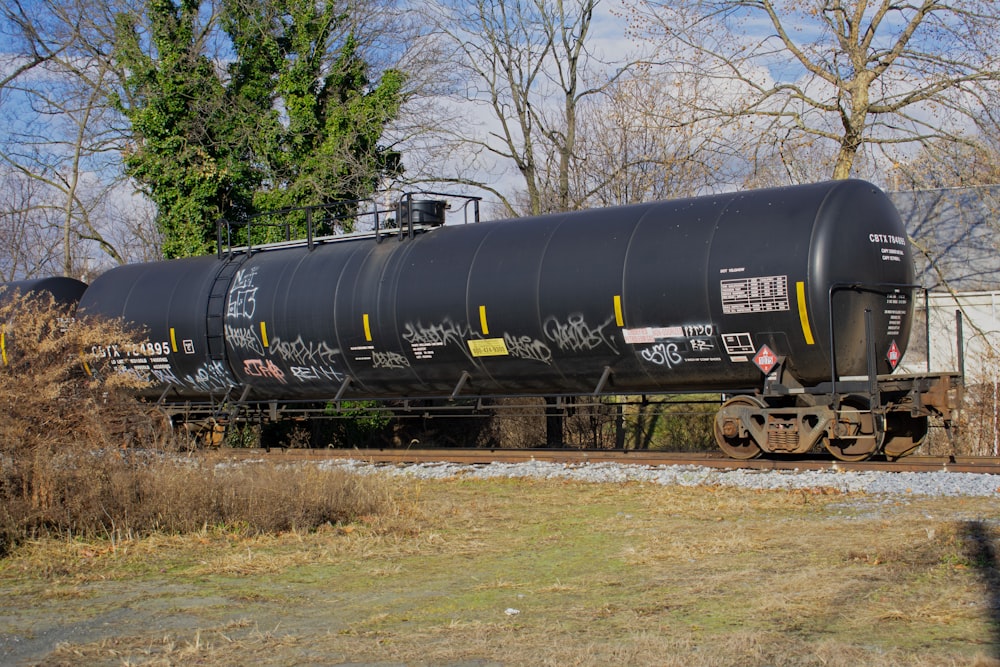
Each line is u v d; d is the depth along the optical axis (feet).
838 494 37.73
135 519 34.01
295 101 95.04
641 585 24.81
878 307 45.19
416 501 39.75
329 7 94.99
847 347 43.91
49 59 116.47
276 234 94.27
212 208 93.40
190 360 65.36
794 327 43.27
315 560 29.53
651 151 103.30
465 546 31.17
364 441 84.84
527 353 51.31
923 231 92.99
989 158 72.64
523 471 48.52
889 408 45.42
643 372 48.57
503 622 21.76
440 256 54.95
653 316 46.68
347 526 34.83
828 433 44.04
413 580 26.58
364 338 56.90
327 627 21.98
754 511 35.42
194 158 94.27
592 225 50.34
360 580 26.73
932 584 23.24
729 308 44.55
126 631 22.25
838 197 44.19
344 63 96.02
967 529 29.12
